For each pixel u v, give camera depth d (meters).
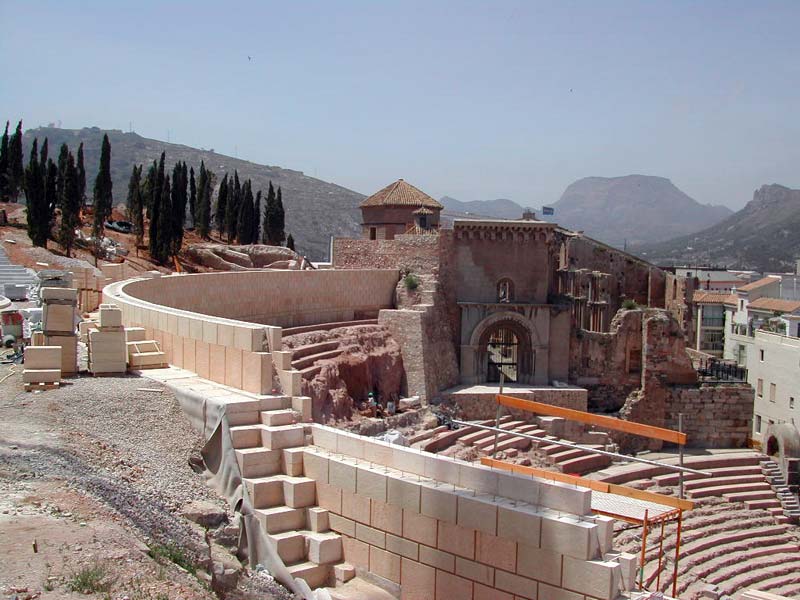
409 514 17.05
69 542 12.62
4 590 10.89
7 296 48.03
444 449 48.44
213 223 124.81
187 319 24.12
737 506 51.69
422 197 77.81
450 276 63.38
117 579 11.78
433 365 58.19
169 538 14.62
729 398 64.44
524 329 63.75
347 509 18.17
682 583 39.50
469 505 16.06
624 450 62.22
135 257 84.50
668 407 64.19
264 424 19.78
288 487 18.52
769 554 45.44
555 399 59.94
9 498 14.04
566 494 15.30
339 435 19.09
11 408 19.72
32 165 75.75
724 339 104.31
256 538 17.09
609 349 64.88
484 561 15.85
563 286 67.69
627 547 41.69
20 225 86.44
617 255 75.50
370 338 55.62
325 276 57.66
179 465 18.77
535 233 63.81
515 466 21.88
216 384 22.23
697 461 58.28
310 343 50.22
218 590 14.02
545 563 14.99
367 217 78.56
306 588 16.55
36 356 22.00
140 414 20.31
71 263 69.50
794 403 62.06
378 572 17.61
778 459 58.38
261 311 50.94
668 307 75.81
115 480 16.28
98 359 23.62
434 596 16.64
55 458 16.30
